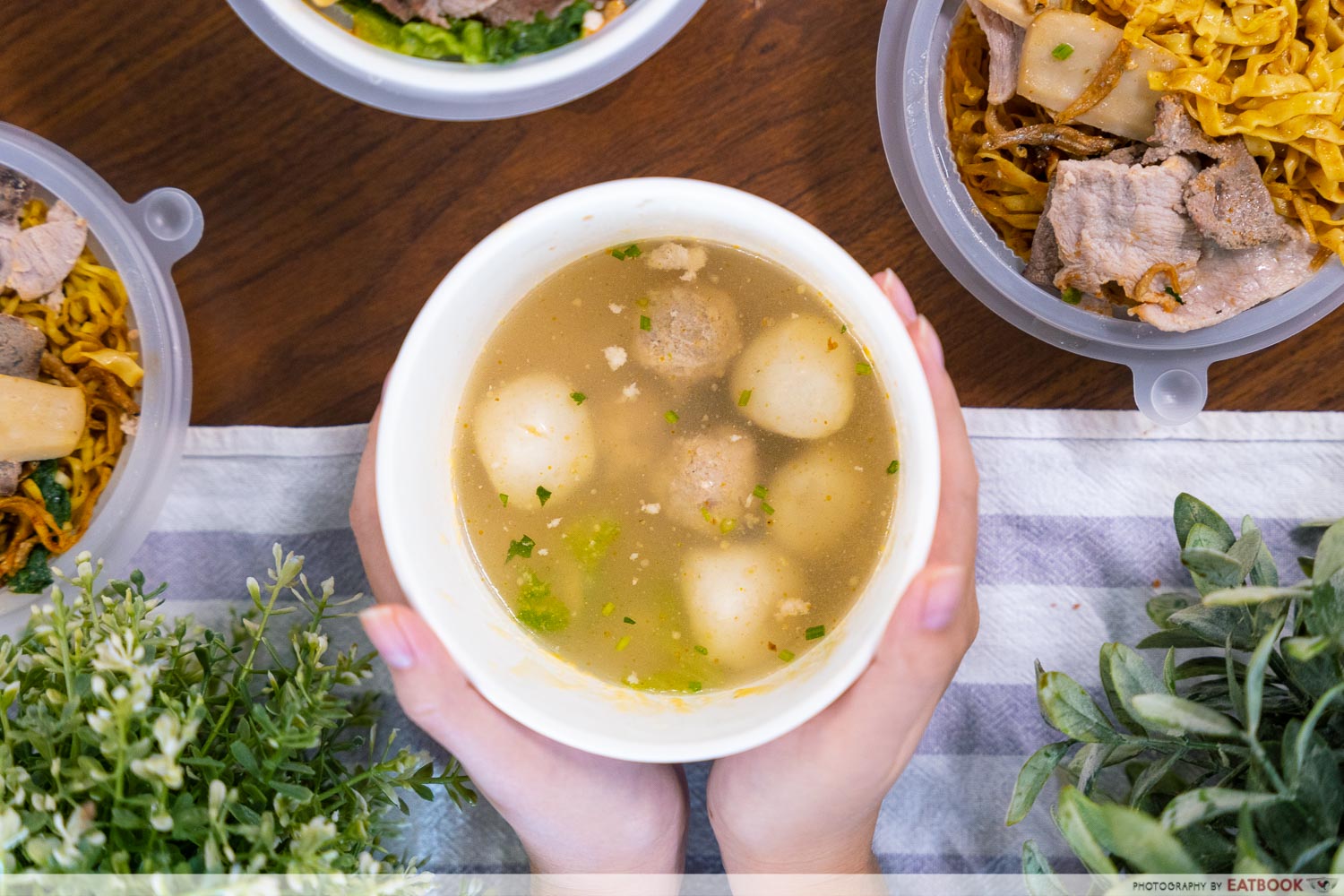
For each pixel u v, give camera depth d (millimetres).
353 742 525
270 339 560
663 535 482
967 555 496
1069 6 527
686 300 478
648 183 438
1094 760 481
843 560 473
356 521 511
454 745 465
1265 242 526
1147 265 529
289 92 548
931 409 424
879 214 550
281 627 563
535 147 551
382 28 529
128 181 555
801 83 546
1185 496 514
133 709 433
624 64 507
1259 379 553
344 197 554
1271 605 483
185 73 548
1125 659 483
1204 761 501
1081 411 555
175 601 562
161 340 551
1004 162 543
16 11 545
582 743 430
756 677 472
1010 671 558
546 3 523
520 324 480
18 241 545
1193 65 514
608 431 484
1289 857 441
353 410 562
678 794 544
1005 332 553
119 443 560
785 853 517
